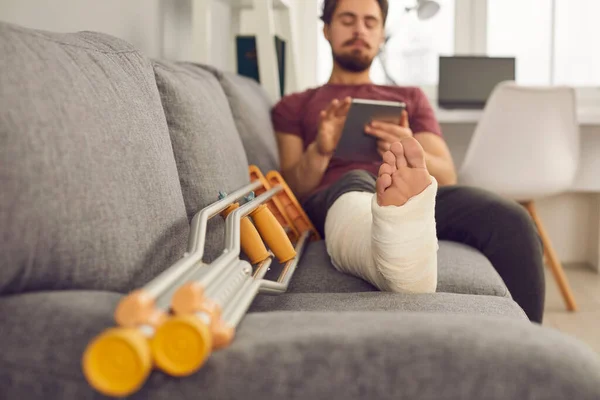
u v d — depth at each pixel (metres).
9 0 1.10
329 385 0.52
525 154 2.56
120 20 1.64
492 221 1.54
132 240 0.74
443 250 1.46
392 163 0.97
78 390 0.52
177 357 0.50
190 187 1.13
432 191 0.96
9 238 0.57
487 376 0.51
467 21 3.47
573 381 0.50
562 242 3.45
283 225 1.51
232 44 2.89
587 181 3.17
